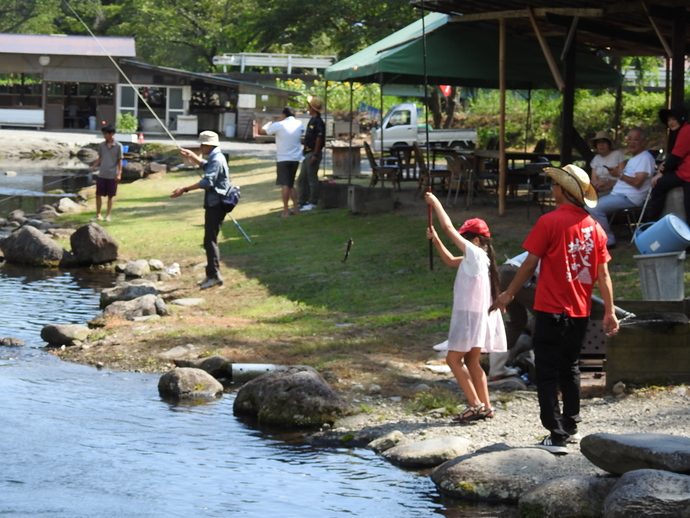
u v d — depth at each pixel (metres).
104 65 44.03
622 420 6.11
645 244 7.76
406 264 12.38
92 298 12.02
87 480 5.41
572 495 4.74
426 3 14.77
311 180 18.30
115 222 18.50
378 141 32.22
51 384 7.74
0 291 12.33
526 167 15.27
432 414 6.71
